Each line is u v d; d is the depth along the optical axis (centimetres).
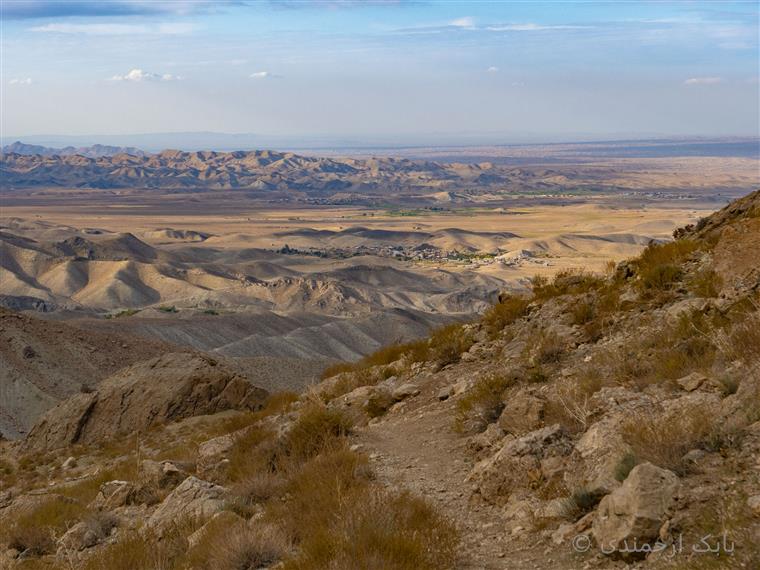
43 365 7625
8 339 7750
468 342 1998
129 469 2103
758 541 649
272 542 982
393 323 18538
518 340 1822
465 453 1274
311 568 849
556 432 1058
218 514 1118
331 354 16712
